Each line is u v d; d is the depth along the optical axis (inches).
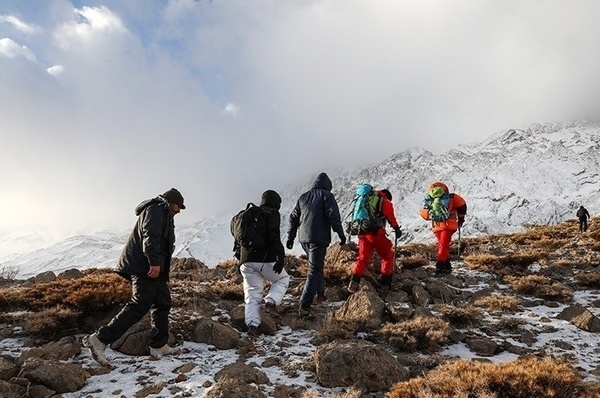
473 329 273.9
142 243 225.3
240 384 180.4
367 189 353.4
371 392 189.6
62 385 188.9
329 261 431.5
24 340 251.0
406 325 250.2
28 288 322.3
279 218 271.9
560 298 342.6
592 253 511.8
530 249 571.8
